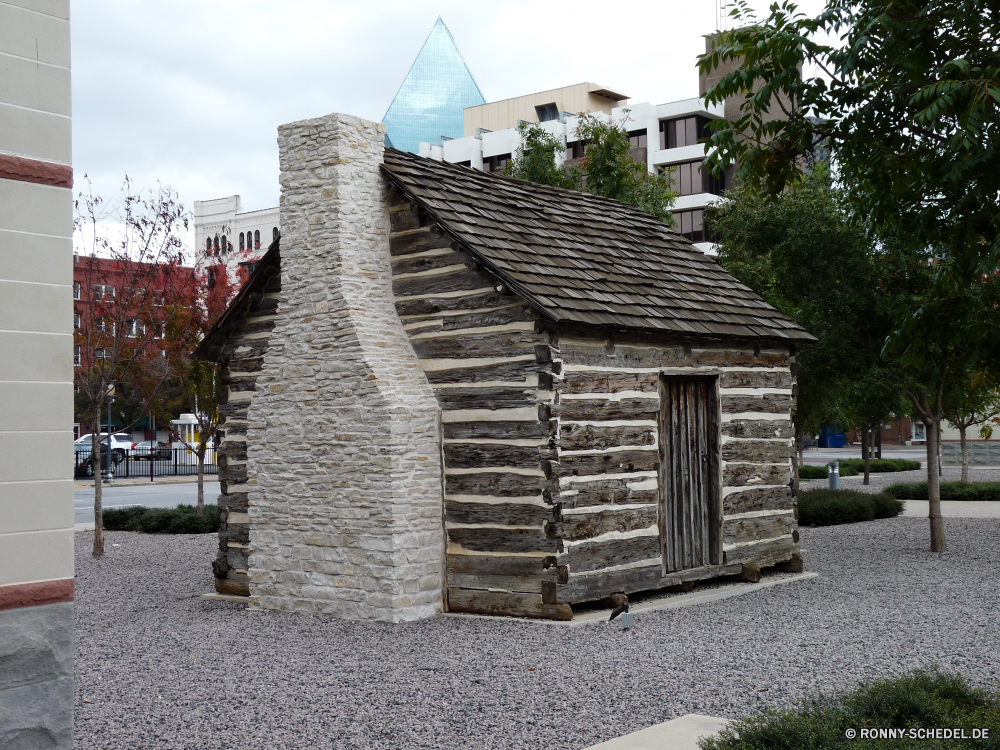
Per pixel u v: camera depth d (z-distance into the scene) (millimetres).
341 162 11039
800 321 16516
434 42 105500
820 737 5152
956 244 6656
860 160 6922
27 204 5066
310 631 9914
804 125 7000
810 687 7215
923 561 14516
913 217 6922
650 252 13945
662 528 11453
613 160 26328
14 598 4902
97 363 17188
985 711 5555
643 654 8461
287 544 11078
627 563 10875
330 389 10828
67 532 5125
